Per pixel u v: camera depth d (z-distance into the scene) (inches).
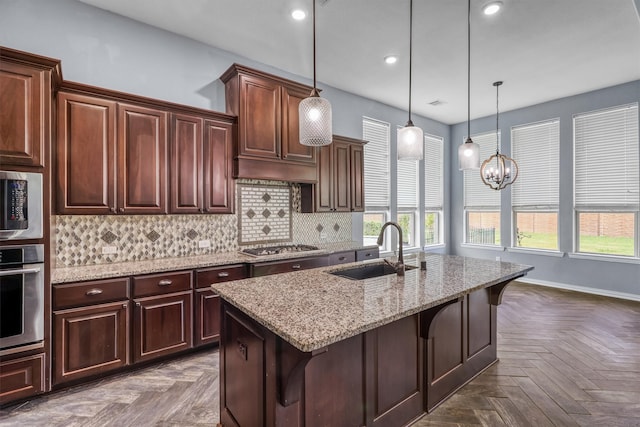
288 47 140.5
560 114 201.5
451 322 91.7
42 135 85.1
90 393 91.4
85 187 100.3
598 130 188.4
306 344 44.6
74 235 108.7
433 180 250.2
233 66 129.9
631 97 175.3
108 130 104.3
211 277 116.6
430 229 248.7
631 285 177.6
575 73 165.5
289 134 146.0
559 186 202.5
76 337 91.2
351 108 193.6
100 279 95.2
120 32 118.3
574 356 113.7
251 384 63.0
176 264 112.0
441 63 154.8
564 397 89.8
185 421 80.3
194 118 122.3
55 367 88.4
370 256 170.9
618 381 97.4
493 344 108.9
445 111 227.5
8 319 80.4
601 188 187.6
